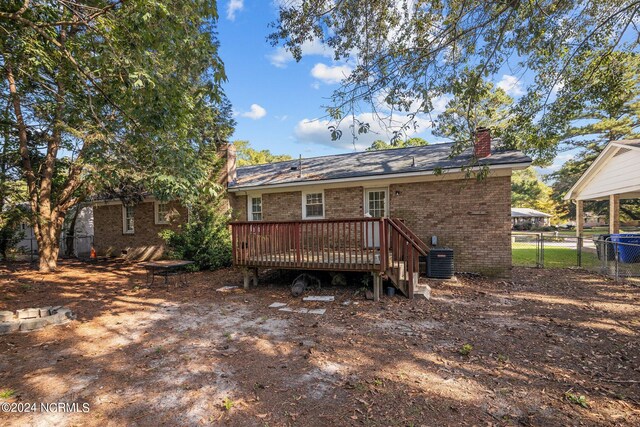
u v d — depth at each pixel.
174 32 4.77
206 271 10.76
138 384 3.36
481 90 4.78
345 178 10.12
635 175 12.21
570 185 36.69
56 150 11.58
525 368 3.63
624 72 5.36
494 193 8.90
